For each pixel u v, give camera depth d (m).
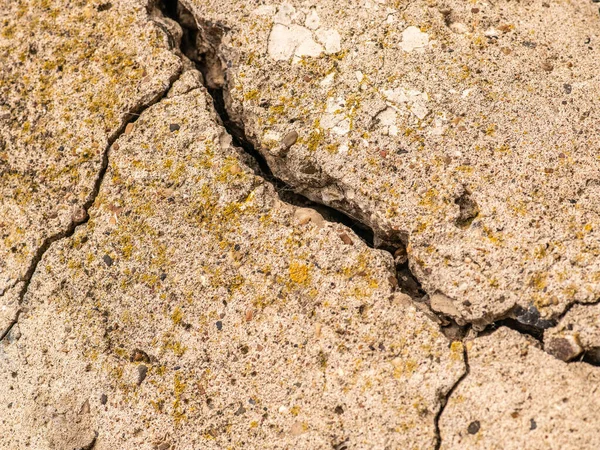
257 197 0.72
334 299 0.69
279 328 0.70
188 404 0.70
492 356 0.67
